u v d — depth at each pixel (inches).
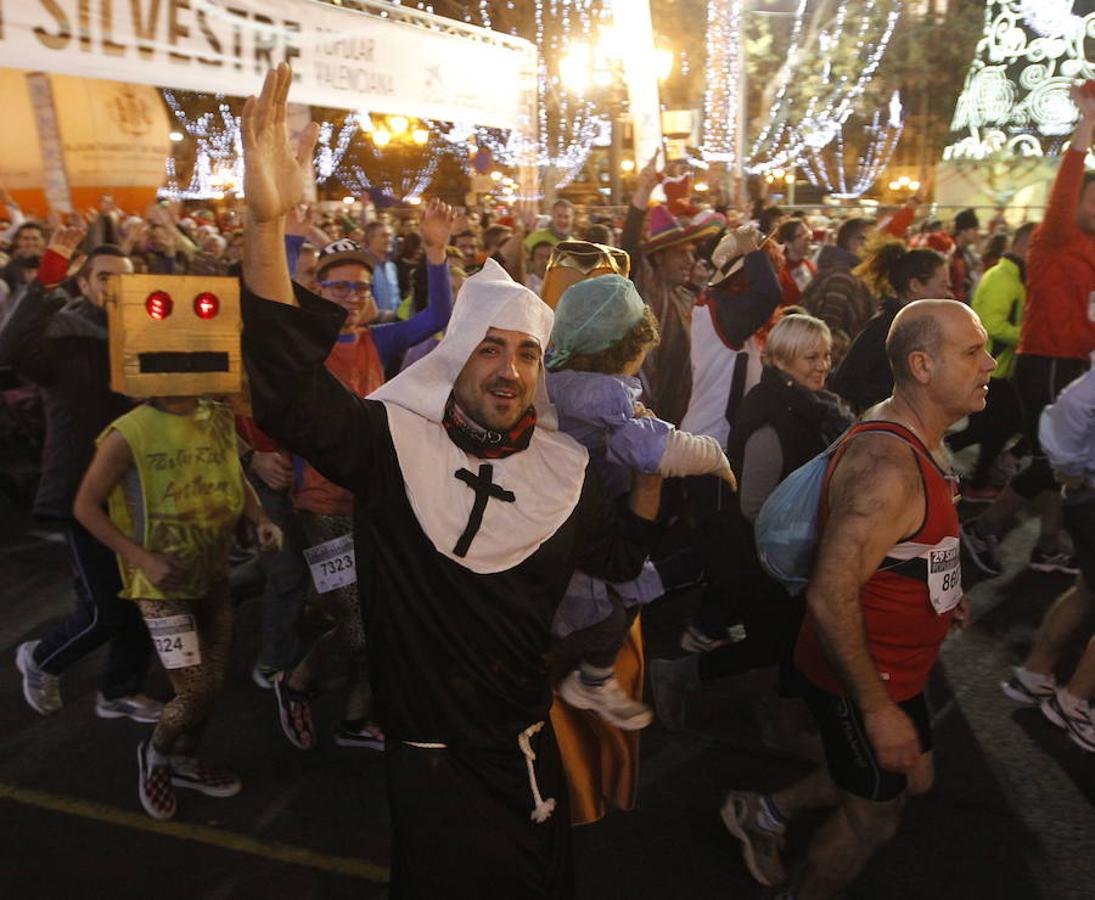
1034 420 231.0
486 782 80.5
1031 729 159.2
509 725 81.3
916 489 92.5
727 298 177.5
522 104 352.5
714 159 647.8
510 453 80.4
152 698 169.9
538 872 83.0
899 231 303.3
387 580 78.8
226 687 174.1
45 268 156.3
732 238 177.9
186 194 573.6
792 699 149.1
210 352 68.9
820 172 1117.7
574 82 681.6
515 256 258.1
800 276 311.3
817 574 92.0
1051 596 212.7
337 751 153.0
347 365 153.9
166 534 124.5
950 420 97.5
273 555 166.6
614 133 615.2
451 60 314.7
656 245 179.0
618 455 93.1
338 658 166.6
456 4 770.8
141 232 297.3
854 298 239.8
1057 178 216.7
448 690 78.7
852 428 99.7
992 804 139.1
